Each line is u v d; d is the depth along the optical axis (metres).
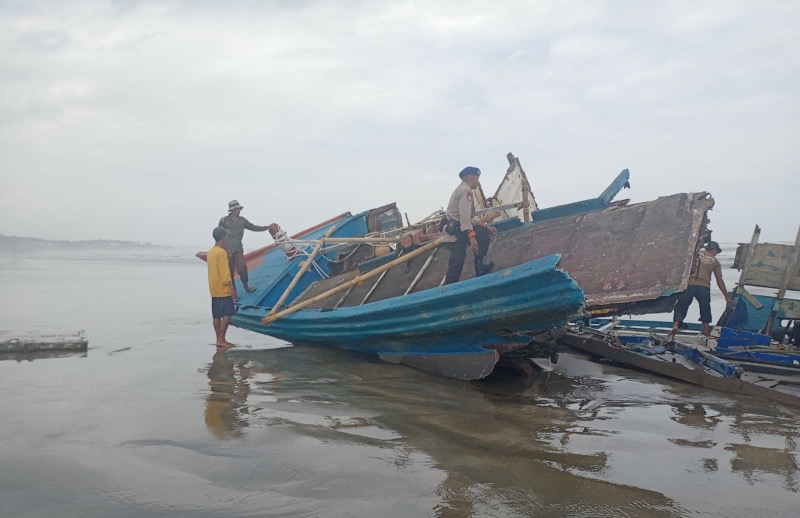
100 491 3.97
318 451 4.74
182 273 36.53
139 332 11.66
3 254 82.06
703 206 7.26
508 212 10.71
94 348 9.62
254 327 10.78
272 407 6.04
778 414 6.11
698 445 5.05
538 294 6.20
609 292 6.82
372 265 10.07
